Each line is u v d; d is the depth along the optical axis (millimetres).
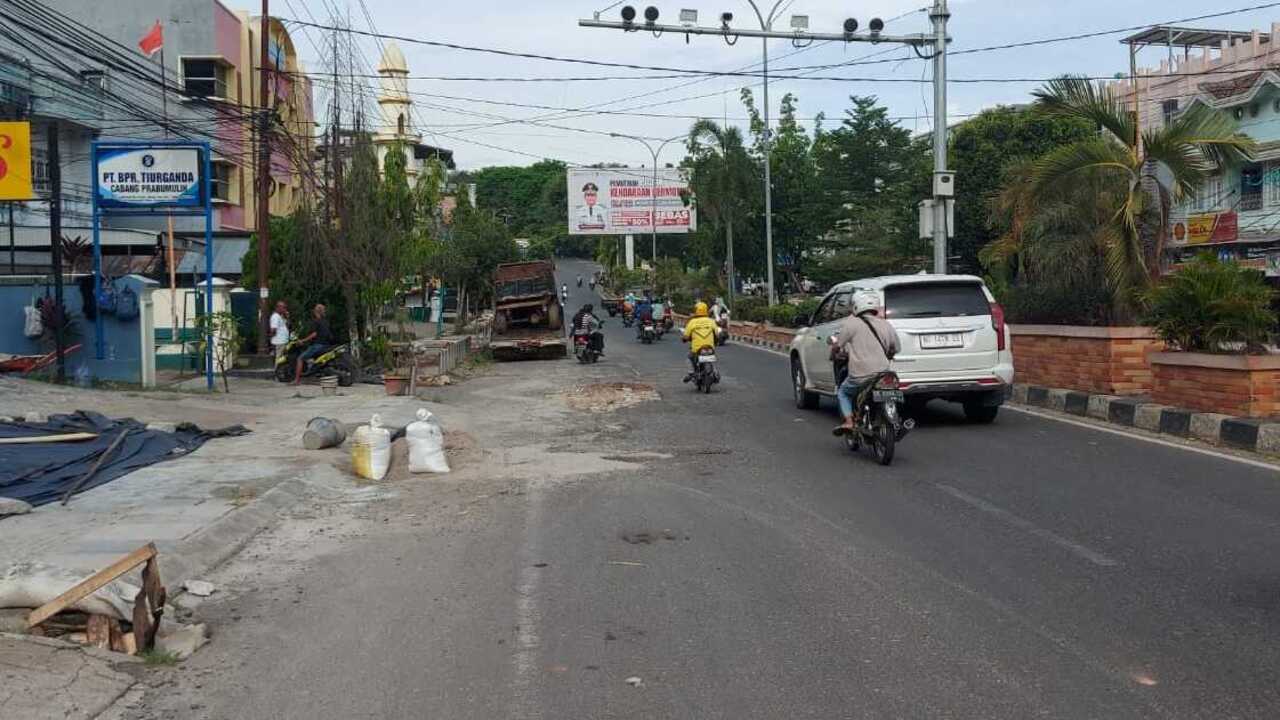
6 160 17797
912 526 8258
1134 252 15977
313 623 6094
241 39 38406
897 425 11000
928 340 13539
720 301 38375
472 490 10328
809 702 4773
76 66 31391
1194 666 5148
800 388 16641
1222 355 12297
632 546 7797
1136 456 11203
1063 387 15953
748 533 8141
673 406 17609
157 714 4762
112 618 5590
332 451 12594
